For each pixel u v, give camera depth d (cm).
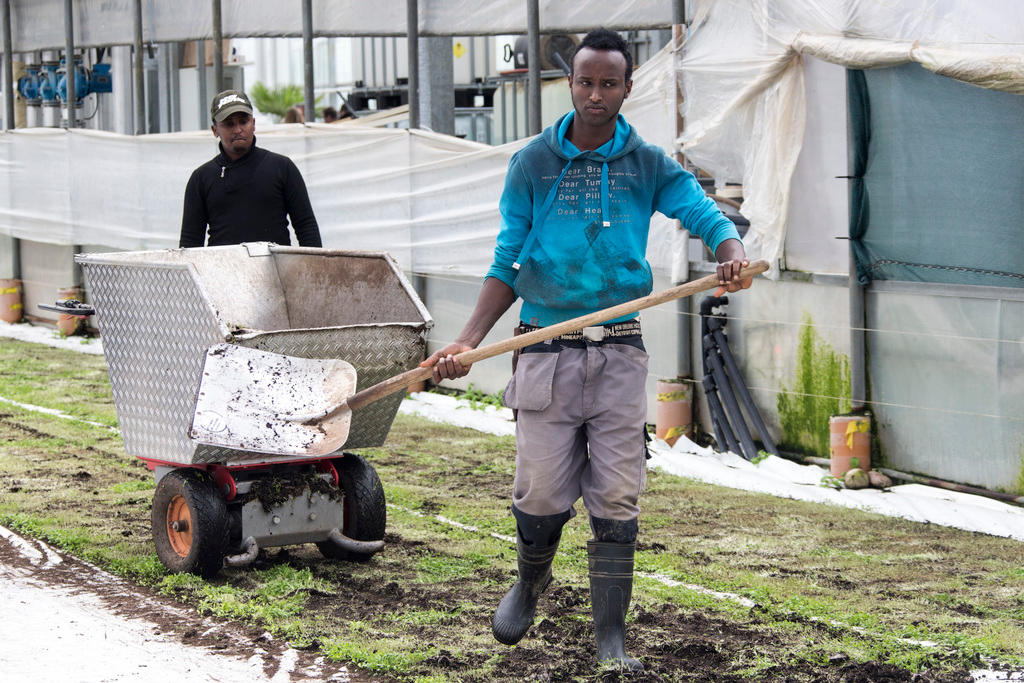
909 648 466
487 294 427
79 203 1386
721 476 772
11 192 1483
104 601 528
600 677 422
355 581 554
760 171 793
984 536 642
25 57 1612
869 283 757
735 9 795
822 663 450
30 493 712
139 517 662
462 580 556
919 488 734
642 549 613
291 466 581
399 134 1039
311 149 1114
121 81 1656
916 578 566
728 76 802
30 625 495
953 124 707
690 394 862
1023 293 683
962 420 720
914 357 741
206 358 508
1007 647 468
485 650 463
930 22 697
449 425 945
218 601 520
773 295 812
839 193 779
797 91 774
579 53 406
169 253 611
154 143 1278
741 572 573
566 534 635
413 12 1028
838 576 568
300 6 1162
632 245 418
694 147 829
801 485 751
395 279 594
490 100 1584
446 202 1010
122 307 560
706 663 450
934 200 721
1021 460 694
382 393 443
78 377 1134
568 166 414
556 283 416
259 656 461
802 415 803
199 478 555
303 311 636
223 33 1222
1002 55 654
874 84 739
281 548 610
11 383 1096
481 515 676
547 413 418
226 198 697
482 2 998
